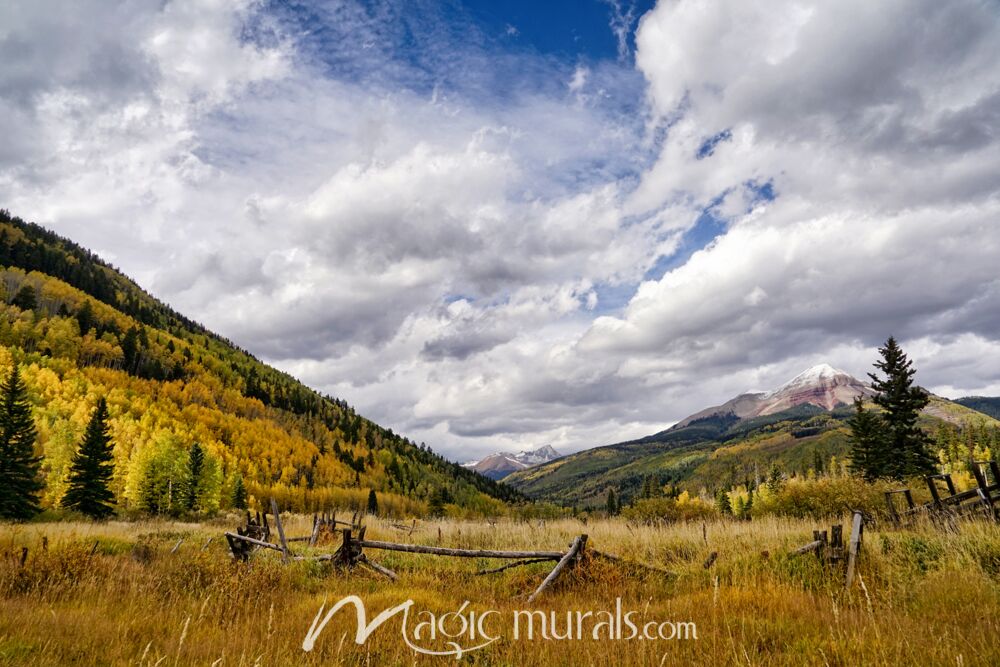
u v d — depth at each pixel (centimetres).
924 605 725
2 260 19350
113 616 759
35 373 10912
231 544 1341
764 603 773
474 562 1283
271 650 608
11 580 917
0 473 3609
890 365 3516
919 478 1945
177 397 15288
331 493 12275
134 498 6294
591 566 1061
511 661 612
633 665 576
